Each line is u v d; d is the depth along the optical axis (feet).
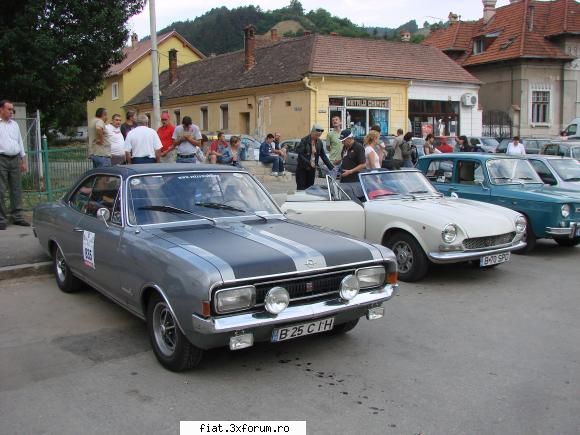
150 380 14.21
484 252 23.21
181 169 18.48
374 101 88.33
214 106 106.01
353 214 25.13
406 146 47.75
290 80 84.58
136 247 15.46
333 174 34.40
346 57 88.07
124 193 17.20
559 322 19.08
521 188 31.22
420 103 94.07
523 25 115.14
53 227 21.34
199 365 15.17
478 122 99.35
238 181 19.06
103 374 14.55
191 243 14.84
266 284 13.67
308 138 34.94
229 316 13.16
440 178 34.40
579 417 12.51
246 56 100.17
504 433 11.82
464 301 21.54
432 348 16.58
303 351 16.28
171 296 13.79
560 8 116.47
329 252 14.75
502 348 16.63
